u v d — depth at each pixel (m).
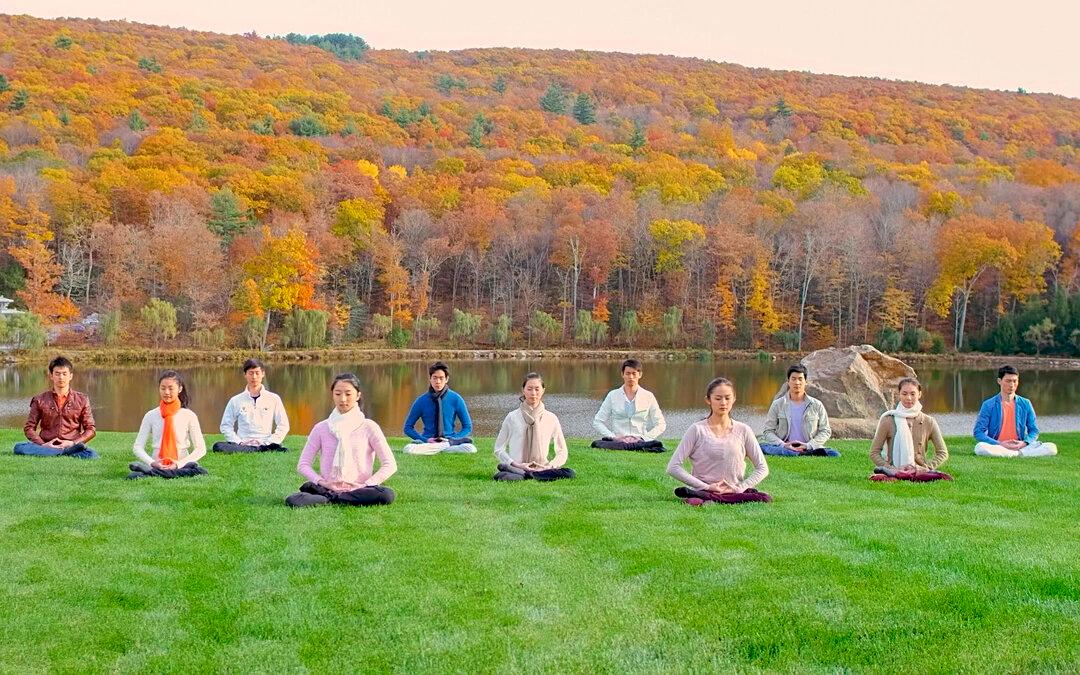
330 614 6.04
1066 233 86.19
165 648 5.52
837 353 24.19
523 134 137.50
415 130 133.88
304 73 154.25
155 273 73.50
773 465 13.10
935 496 10.27
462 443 14.71
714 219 89.94
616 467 12.62
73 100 114.00
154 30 164.12
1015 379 14.66
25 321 58.41
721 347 77.75
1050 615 5.79
